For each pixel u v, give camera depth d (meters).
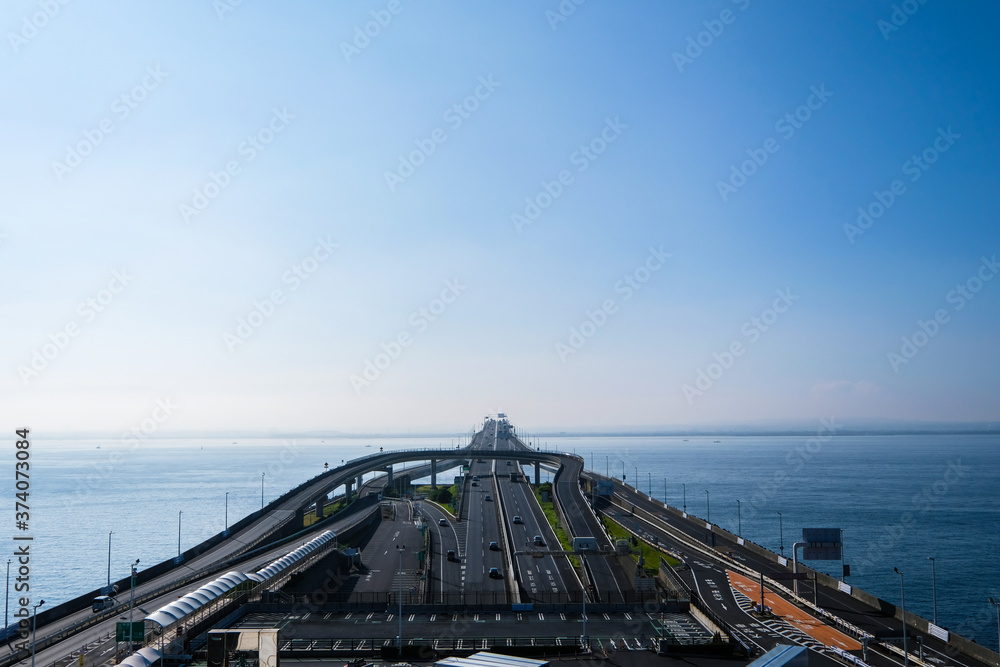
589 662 72.56
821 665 71.50
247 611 93.31
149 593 101.31
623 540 129.00
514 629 84.44
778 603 98.19
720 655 74.50
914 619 84.75
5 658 73.06
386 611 93.25
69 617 89.50
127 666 62.25
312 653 75.38
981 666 70.38
